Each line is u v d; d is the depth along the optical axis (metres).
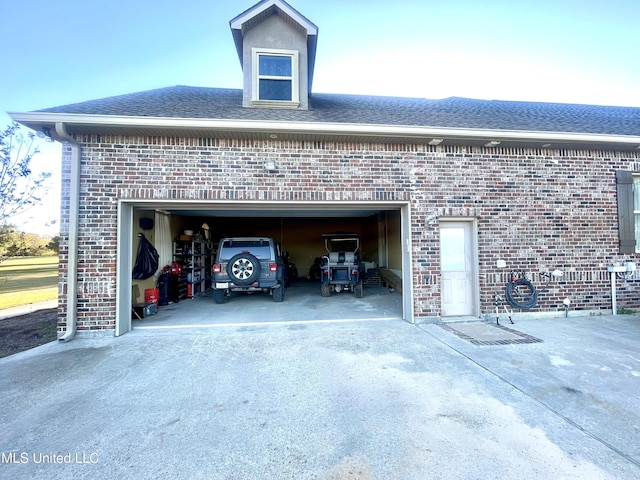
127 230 5.36
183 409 2.81
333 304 7.78
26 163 6.27
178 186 5.25
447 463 2.04
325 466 2.04
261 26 6.57
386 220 11.29
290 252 14.80
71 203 4.94
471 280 6.09
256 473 1.98
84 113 4.93
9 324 6.46
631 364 3.69
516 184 6.05
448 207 5.85
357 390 3.13
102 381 3.41
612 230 6.33
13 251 6.74
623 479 1.88
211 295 9.80
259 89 6.57
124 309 5.23
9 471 2.02
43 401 2.98
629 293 6.35
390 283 10.26
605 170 6.36
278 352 4.27
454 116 6.67
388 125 5.26
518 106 8.53
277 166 5.48
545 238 6.09
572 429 2.42
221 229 13.64
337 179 5.62
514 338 4.73
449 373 3.50
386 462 2.06
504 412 2.67
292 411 2.75
